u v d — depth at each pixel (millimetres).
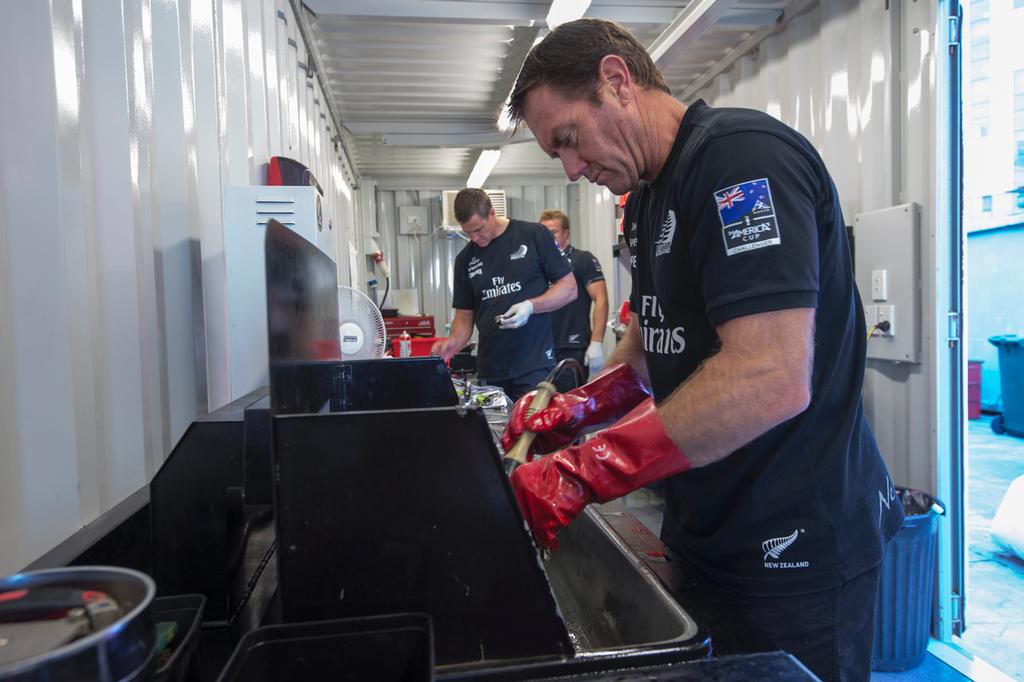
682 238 771
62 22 767
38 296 732
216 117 1411
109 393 887
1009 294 5508
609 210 5082
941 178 2102
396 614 469
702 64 3793
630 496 3508
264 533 875
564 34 791
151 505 609
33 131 724
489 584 490
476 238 2584
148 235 1022
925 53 2145
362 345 1479
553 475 646
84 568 353
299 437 469
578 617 805
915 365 2223
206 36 1359
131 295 935
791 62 2971
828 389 794
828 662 817
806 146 708
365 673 459
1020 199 5414
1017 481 2691
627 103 791
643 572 682
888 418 2354
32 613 330
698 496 849
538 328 2592
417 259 6793
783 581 800
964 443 2139
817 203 718
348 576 480
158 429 1053
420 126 4793
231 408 705
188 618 500
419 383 997
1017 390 4828
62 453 755
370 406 986
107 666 296
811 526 791
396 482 478
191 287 1227
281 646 453
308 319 727
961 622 2135
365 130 4719
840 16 2613
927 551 1883
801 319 618
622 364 947
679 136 776
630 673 488
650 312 898
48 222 742
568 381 2693
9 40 704
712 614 589
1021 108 5402
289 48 2482
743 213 637
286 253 588
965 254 2113
